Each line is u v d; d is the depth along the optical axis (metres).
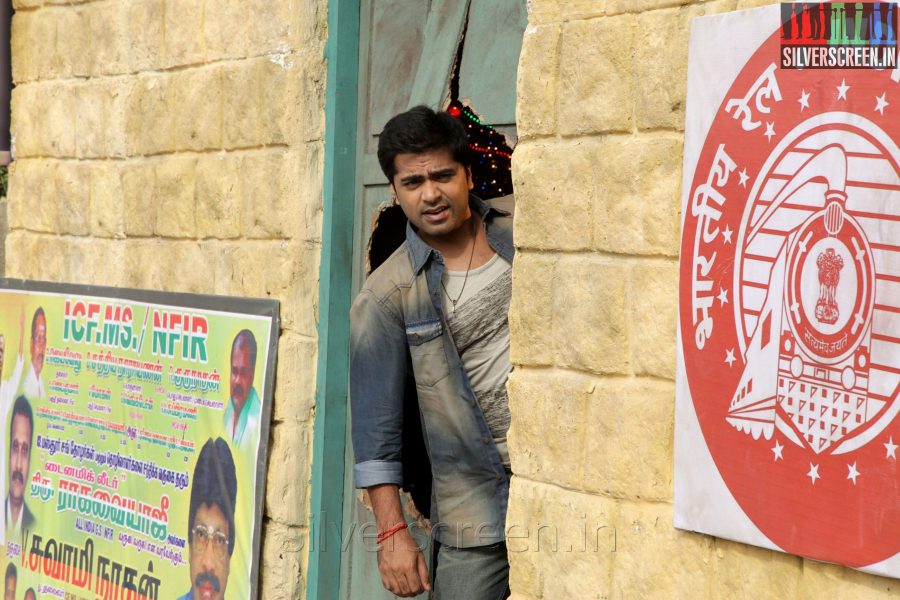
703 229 3.13
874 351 2.76
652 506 3.30
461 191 3.82
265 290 4.84
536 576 3.60
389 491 3.94
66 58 5.94
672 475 3.25
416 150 3.76
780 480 2.95
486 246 3.94
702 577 3.17
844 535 2.82
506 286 3.90
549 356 3.57
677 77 3.21
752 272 3.02
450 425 3.89
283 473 4.71
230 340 4.93
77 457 5.72
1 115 6.43
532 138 3.61
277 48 4.79
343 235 4.67
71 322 5.81
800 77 2.90
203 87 5.16
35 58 6.15
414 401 4.25
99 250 5.76
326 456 4.65
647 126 3.30
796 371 2.92
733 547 3.10
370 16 4.66
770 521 2.97
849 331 2.81
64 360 5.84
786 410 2.94
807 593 2.92
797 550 2.91
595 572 3.44
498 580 3.94
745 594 3.07
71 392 5.78
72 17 5.89
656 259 3.29
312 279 4.72
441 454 3.92
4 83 6.42
